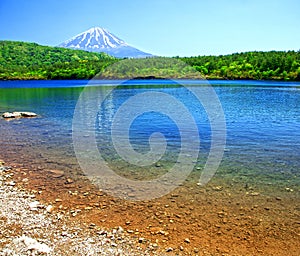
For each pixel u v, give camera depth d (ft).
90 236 19.88
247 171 32.99
